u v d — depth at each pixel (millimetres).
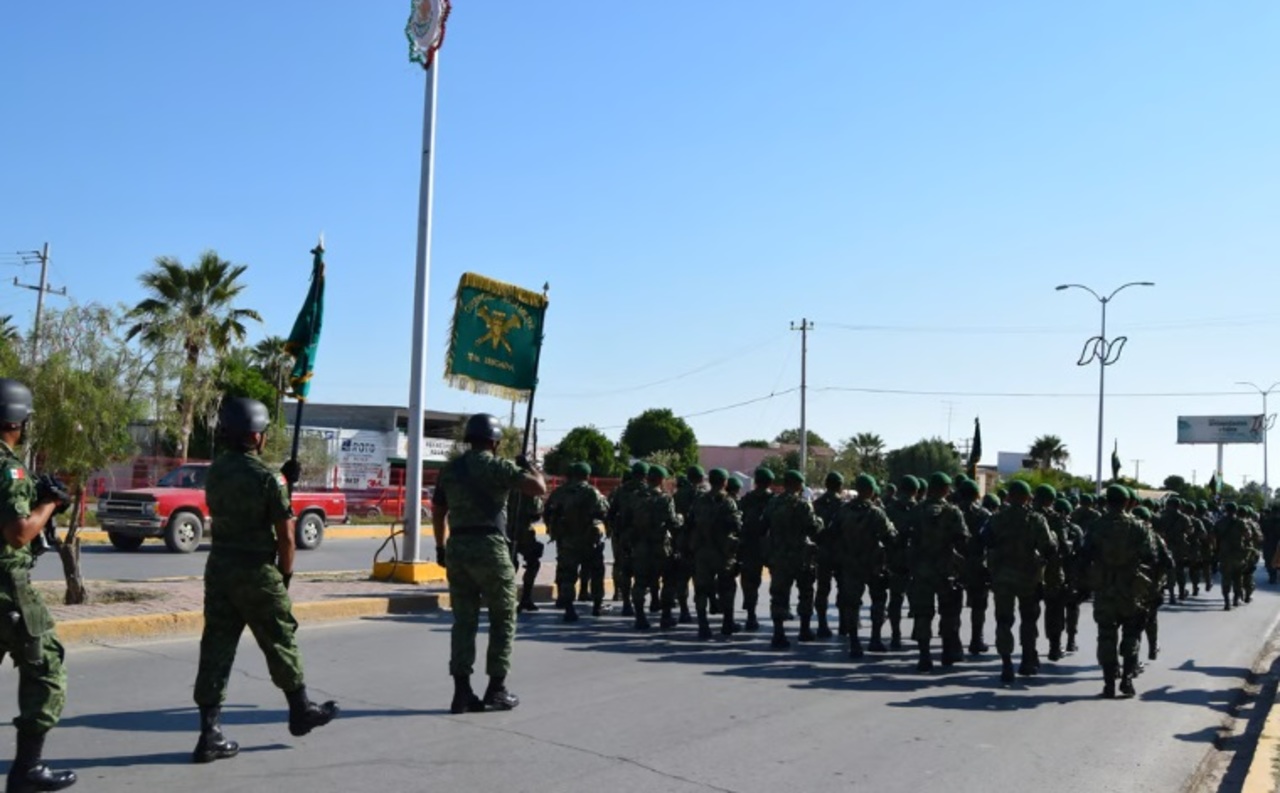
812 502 13516
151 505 21719
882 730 8203
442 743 7059
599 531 13992
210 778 6090
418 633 11867
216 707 6441
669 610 13602
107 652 9883
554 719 7938
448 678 9281
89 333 16625
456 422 64812
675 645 12219
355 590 14469
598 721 7953
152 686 8484
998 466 104438
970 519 12836
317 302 12336
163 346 27219
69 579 11953
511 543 14070
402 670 9609
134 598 12664
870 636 13359
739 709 8695
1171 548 20609
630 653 11398
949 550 11328
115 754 6520
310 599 13242
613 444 61250
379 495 37188
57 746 6652
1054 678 11234
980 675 11219
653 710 8469
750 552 13969
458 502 7898
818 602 13562
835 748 7539
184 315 28922
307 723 6602
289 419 61781
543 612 14734
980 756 7535
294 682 6527
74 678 8703
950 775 6977
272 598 6371
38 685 5578
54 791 5699
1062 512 13719
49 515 5496
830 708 8945
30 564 5516
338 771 6332
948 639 11742
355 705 8133
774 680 10164
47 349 16078
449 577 7992
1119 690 10547
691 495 15383
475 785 6164
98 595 12688
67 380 12211
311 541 25125
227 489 6297
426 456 58062
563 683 9461
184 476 23750
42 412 11953
